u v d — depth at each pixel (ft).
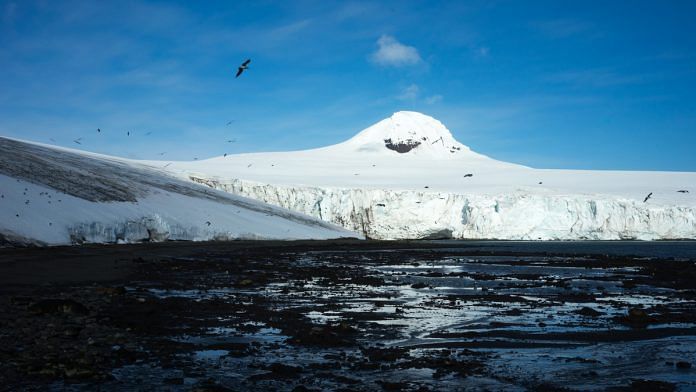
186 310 61.41
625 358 42.45
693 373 38.24
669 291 89.04
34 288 76.59
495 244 321.93
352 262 158.40
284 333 50.57
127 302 64.18
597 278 111.55
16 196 168.55
